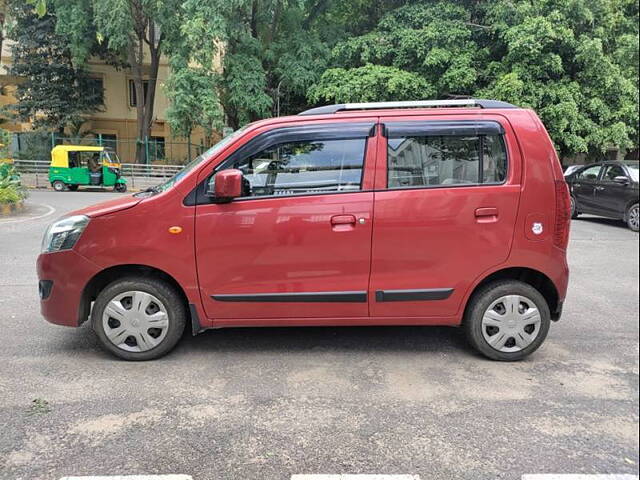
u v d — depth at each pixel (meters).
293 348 4.34
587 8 16.69
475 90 18.41
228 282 3.86
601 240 10.28
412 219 3.83
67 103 26.45
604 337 4.68
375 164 3.84
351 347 4.38
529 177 3.86
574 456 2.78
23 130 28.38
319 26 24.22
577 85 16.66
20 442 2.88
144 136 26.97
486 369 3.93
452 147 3.88
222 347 4.34
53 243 3.91
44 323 4.90
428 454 2.79
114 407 3.29
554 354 4.25
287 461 2.72
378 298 3.91
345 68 21.36
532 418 3.19
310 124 3.87
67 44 25.53
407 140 3.86
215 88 21.95
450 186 3.86
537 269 3.91
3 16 27.17
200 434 2.98
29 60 25.86
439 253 3.87
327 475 2.60
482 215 3.86
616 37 17.70
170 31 22.12
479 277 3.92
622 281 6.82
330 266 3.86
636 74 17.30
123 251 3.81
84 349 4.26
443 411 3.27
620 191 12.01
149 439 2.92
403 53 19.23
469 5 19.94
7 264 7.43
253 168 3.85
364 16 23.92
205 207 3.80
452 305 3.96
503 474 2.62
